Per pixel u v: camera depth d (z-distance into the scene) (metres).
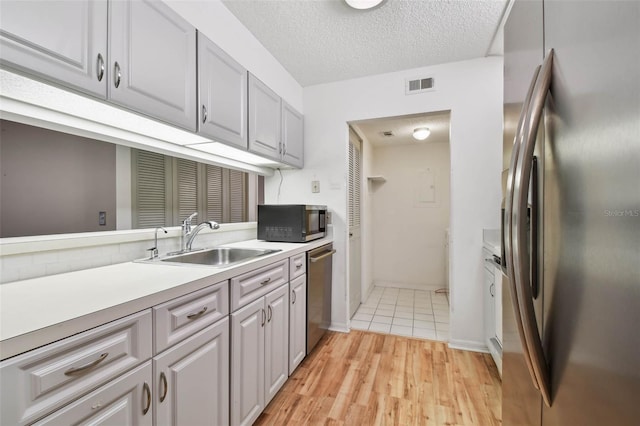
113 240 1.36
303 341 2.07
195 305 1.09
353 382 1.87
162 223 1.67
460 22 1.88
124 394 0.83
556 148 0.63
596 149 0.49
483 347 2.30
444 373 1.98
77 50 0.92
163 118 1.24
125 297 0.88
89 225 1.32
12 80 0.86
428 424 1.51
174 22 1.30
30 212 1.12
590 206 0.51
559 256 0.61
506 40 1.06
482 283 2.31
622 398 0.43
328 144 2.77
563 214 0.60
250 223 2.47
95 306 0.80
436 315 3.17
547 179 0.66
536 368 0.67
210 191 2.05
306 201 2.82
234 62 1.72
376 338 2.55
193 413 1.08
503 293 1.04
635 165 0.41
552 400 0.64
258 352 1.49
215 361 1.20
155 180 1.63
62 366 0.69
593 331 0.50
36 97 0.99
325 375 1.95
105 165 1.38
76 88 0.92
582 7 0.54
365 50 2.21
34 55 0.82
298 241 2.24
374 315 3.18
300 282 2.02
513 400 0.94
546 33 0.70
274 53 2.25
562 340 0.60
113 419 0.80
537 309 0.71
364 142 3.87
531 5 0.80
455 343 2.37
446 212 4.34
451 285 2.41
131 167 1.50
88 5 0.95
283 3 1.71
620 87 0.44
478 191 2.33
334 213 2.75
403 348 2.35
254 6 1.74
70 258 1.22
